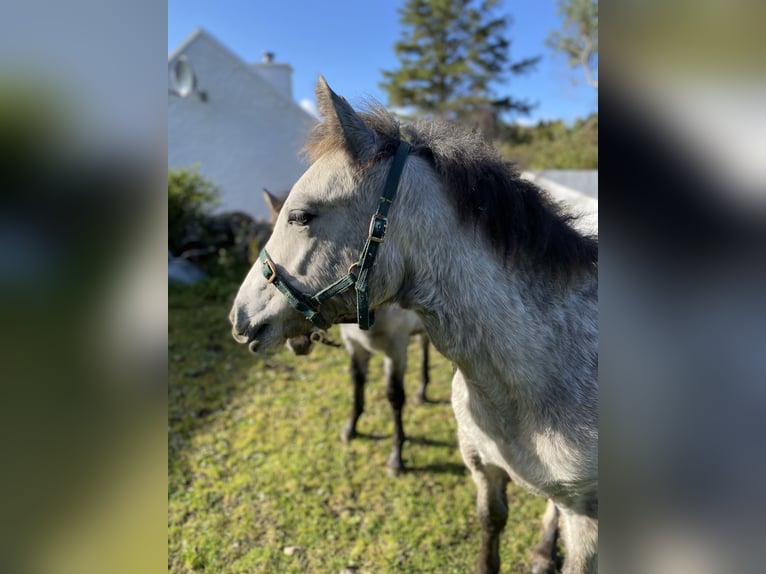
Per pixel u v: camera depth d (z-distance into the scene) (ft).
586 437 4.50
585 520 4.87
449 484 9.66
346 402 12.93
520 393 4.58
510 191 4.43
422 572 7.75
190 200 28.35
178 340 17.57
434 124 4.90
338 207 4.40
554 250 4.46
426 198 4.43
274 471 10.17
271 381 14.29
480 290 4.42
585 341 4.60
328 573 7.80
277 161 37.76
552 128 70.90
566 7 61.11
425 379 12.70
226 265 26.71
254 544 8.40
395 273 4.51
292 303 4.67
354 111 4.36
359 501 9.29
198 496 9.46
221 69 36.11
